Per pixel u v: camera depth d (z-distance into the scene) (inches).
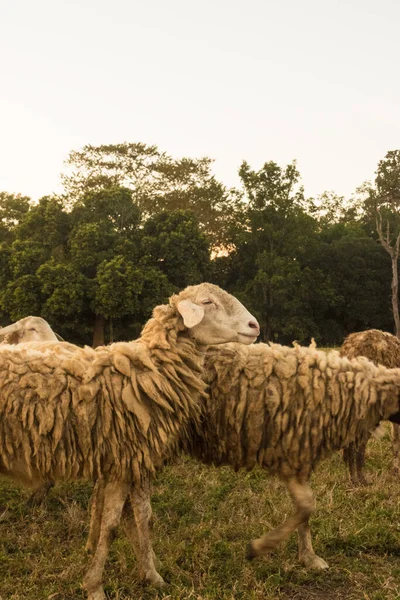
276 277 1508.4
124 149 1776.6
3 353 162.9
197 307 167.6
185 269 1338.6
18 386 156.4
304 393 177.2
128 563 176.1
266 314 1598.2
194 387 172.6
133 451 160.4
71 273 1269.7
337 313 1764.3
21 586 163.3
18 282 1278.3
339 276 1750.7
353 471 246.7
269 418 177.6
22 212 1852.9
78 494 237.5
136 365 165.9
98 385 159.5
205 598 154.6
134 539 170.2
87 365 162.7
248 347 188.9
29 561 177.6
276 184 1624.0
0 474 165.3
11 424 154.7
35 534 196.5
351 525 199.6
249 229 1713.8
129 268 1243.2
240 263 1704.0
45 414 154.9
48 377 158.1
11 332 283.1
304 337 1567.4
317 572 172.9
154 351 170.4
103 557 158.1
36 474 161.3
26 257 1299.2
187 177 1827.0
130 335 1427.2
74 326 1327.5
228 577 169.6
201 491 238.7
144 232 1401.3
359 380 183.2
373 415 186.1
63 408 155.9
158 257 1354.6
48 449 156.3
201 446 187.5
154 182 1829.5
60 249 1408.7
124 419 159.3
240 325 178.2
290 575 171.0
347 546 188.5
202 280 1393.9
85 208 1407.5
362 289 1747.0
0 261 1355.8
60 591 162.2
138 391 161.2
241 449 181.3
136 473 160.9
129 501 171.3
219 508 219.8
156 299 1266.0
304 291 1626.5
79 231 1304.1
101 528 159.9
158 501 229.0
